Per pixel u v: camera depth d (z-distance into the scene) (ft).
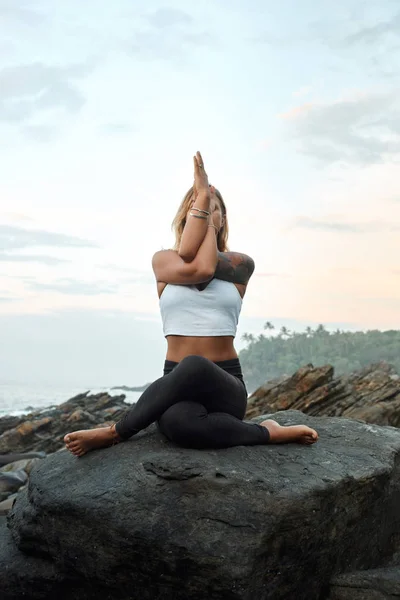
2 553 12.33
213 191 14.55
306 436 12.37
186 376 11.45
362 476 11.49
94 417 58.18
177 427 11.31
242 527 9.96
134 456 11.45
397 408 36.94
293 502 10.14
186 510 10.27
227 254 13.67
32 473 12.71
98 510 10.66
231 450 11.44
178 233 14.29
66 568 11.34
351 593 11.05
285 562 10.31
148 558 10.38
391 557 12.96
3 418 71.10
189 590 10.17
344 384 40.09
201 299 12.84
